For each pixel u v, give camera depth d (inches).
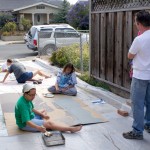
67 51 441.7
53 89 283.6
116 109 238.2
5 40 1192.2
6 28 1242.6
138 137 180.4
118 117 219.5
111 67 285.7
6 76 352.2
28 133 192.7
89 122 208.8
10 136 188.5
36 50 639.1
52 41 609.9
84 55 415.2
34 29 644.7
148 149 168.4
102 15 296.8
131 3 247.0
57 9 1475.1
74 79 283.6
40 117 208.2
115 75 279.0
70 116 220.8
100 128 200.2
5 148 172.7
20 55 705.6
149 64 168.1
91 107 244.5
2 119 218.5
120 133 191.5
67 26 645.3
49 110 235.3
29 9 1439.5
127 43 254.5
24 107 190.1
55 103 255.3
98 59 312.8
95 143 177.9
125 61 259.0
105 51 296.0
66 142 179.5
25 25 1294.3
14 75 375.6
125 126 202.5
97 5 307.7
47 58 541.0
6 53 755.4
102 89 291.7
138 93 172.6
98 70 314.7
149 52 166.7
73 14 1267.2
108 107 243.9
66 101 261.3
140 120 177.3
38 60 518.9
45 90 303.7
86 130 197.5
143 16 166.1
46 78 370.0
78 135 189.9
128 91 256.1
